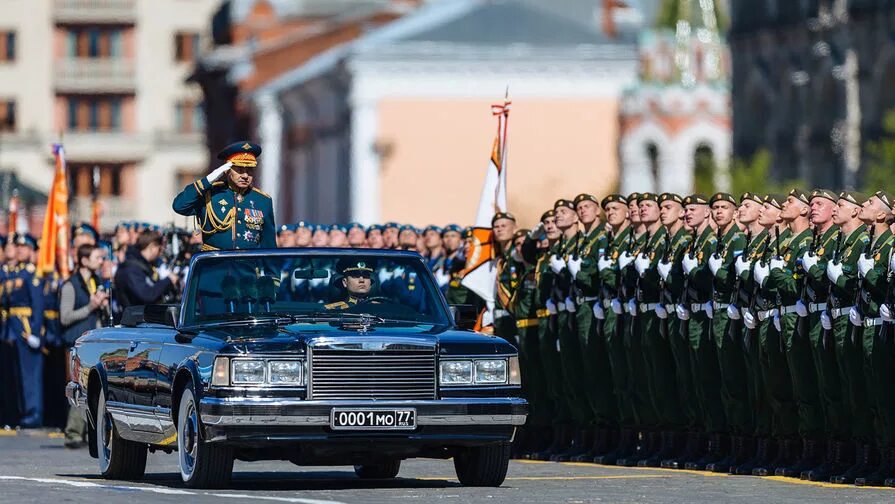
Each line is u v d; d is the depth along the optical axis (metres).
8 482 40.75
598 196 172.12
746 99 187.50
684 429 47.34
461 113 170.75
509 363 38.53
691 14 186.12
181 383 38.84
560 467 47.06
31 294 66.50
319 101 185.00
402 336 38.00
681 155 175.50
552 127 172.00
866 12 169.88
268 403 37.12
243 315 39.97
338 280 40.59
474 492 37.94
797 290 43.12
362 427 37.47
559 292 50.31
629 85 174.00
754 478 42.88
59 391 67.62
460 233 57.50
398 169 170.50
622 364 48.47
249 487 39.69
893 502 36.59
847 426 42.47
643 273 47.34
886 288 40.84
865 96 171.50
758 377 44.47
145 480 42.09
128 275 54.41
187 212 43.28
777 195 44.47
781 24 182.62
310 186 189.75
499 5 174.75
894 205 41.19
